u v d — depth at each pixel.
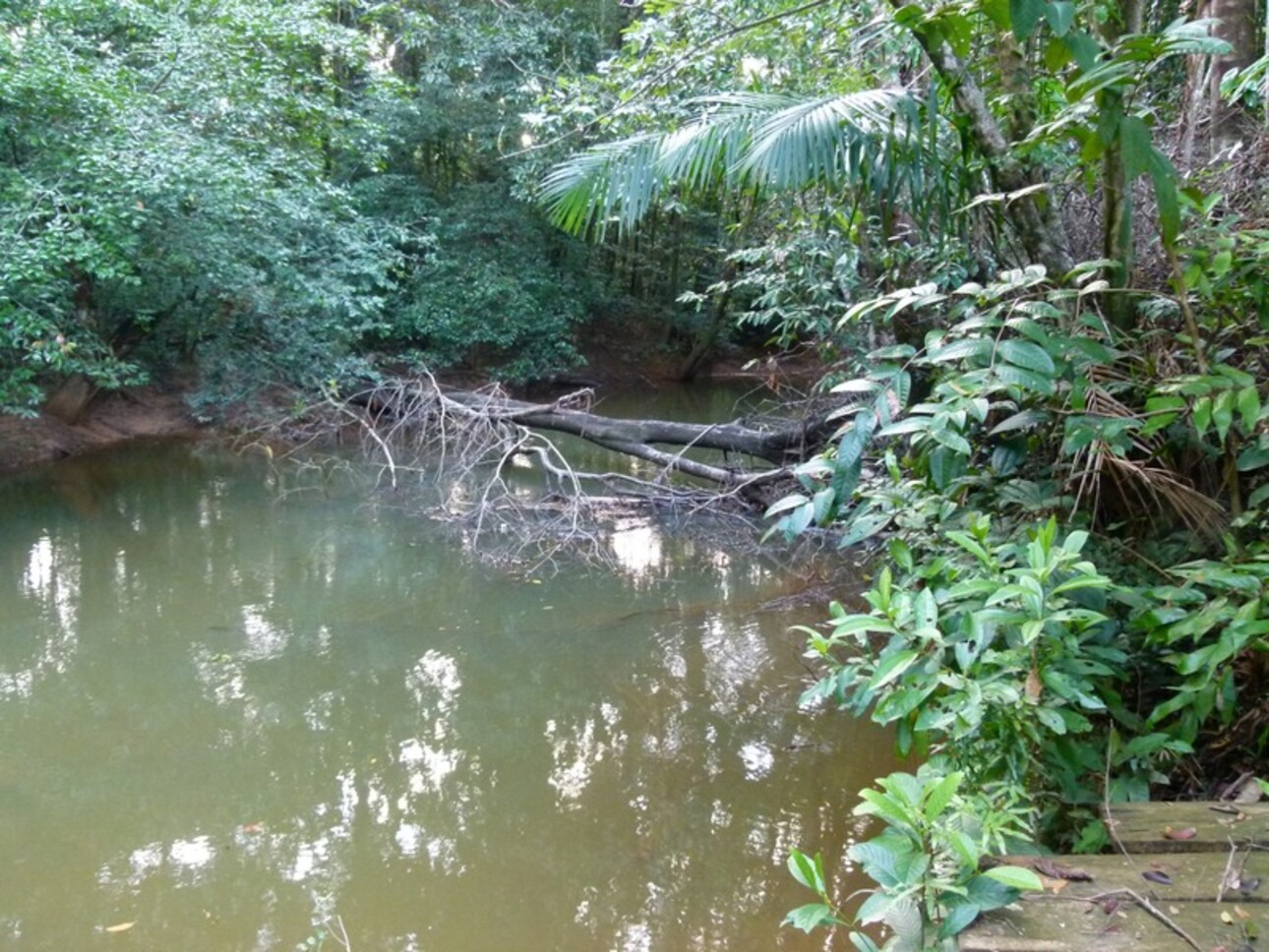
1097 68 2.55
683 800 3.81
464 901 3.21
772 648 5.36
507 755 4.21
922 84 5.36
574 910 3.16
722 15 6.12
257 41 9.95
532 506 8.29
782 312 6.69
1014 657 2.21
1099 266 2.75
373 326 12.16
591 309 17.48
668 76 6.04
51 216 7.70
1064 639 2.24
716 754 4.18
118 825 3.68
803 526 2.62
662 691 4.82
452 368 14.95
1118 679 2.72
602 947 2.97
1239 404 2.42
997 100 3.28
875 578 4.68
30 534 7.67
